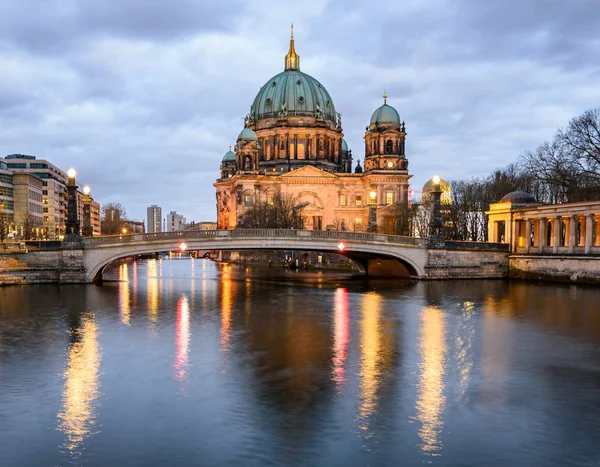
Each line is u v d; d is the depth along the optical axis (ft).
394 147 548.72
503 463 60.59
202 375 92.53
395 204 522.47
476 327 136.46
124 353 108.06
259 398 80.59
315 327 136.26
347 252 265.34
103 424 71.00
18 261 230.27
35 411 75.61
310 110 603.26
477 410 76.33
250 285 251.19
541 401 80.18
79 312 159.22
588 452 63.41
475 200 395.34
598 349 112.47
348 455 62.13
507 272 276.62
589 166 274.36
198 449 63.62
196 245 238.48
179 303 181.37
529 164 366.43
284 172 577.84
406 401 79.56
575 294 202.90
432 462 60.59
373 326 137.69
